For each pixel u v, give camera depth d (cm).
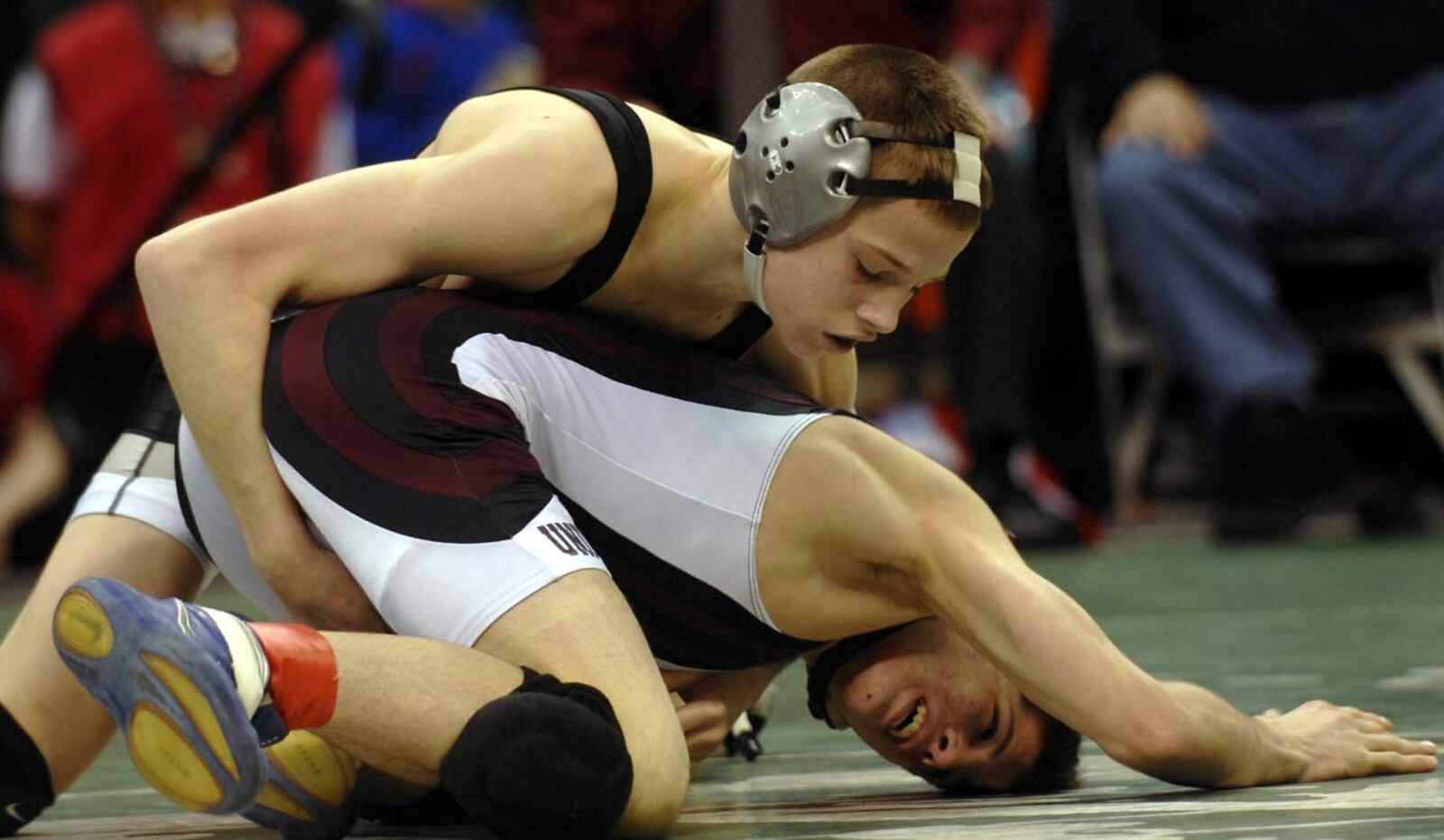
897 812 704
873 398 2330
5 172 2370
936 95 714
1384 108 2191
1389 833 601
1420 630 1315
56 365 1952
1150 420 2391
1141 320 2350
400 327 711
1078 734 761
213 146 1738
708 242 746
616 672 657
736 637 757
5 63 2934
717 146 796
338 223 708
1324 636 1295
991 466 2150
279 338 712
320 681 611
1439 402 2292
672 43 1795
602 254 744
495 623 658
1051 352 2392
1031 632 710
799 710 1113
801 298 724
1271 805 675
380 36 1642
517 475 691
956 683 745
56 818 777
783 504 733
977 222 723
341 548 686
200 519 735
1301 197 2203
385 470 684
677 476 735
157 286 693
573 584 669
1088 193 2330
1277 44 2202
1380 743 767
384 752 627
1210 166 2208
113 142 2159
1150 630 1379
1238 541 2206
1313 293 2322
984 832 634
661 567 739
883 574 743
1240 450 2173
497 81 2428
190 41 2189
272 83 1680
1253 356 2162
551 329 744
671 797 645
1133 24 2227
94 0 2944
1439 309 2270
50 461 2316
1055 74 2305
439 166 717
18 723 714
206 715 569
